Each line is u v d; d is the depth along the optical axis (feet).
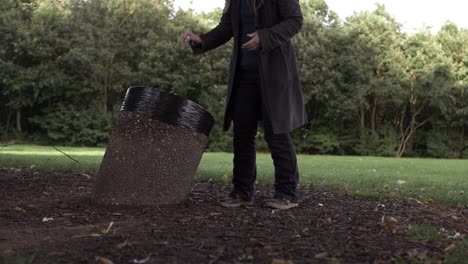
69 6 95.50
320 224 11.52
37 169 22.81
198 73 94.89
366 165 41.63
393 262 8.42
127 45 96.37
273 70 12.92
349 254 8.91
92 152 52.03
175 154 12.98
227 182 19.95
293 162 13.64
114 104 97.45
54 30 90.94
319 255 8.71
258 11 13.10
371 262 8.46
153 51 93.76
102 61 93.25
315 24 99.76
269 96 12.87
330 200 15.67
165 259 8.17
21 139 92.58
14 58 89.66
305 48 94.99
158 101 12.78
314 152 100.42
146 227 10.59
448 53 101.55
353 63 93.71
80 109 94.17
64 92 93.61
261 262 8.24
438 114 100.01
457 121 98.63
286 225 11.28
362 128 98.37
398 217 12.96
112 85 94.99
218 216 11.99
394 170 34.71
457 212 14.74
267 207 13.46
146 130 12.76
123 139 12.86
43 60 90.63
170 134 12.85
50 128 92.38
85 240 9.29
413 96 98.12
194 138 13.23
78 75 92.43
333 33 96.99
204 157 48.91
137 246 8.87
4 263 7.45
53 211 12.01
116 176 12.79
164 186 12.98
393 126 102.68
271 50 12.91
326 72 93.91
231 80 13.51
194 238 9.63
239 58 13.52
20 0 96.02
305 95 93.04
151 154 12.77
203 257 8.38
